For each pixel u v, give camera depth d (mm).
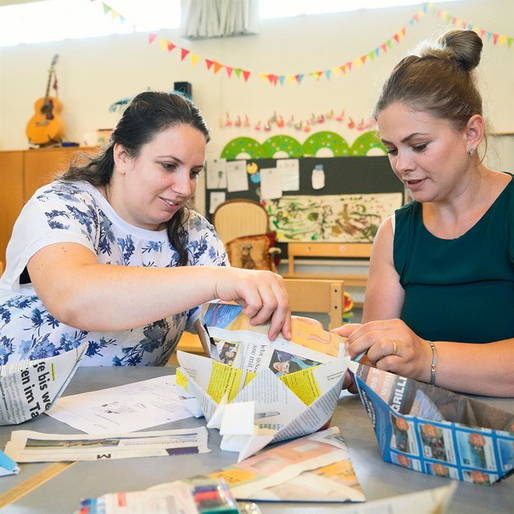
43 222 912
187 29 4023
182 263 1227
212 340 730
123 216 1139
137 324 755
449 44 951
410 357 758
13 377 658
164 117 1024
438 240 1060
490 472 505
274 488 476
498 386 793
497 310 999
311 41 3877
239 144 4027
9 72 4539
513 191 1006
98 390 827
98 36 4293
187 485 446
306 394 652
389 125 909
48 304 787
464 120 904
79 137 4375
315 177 3875
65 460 569
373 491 498
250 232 3939
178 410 729
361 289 3750
